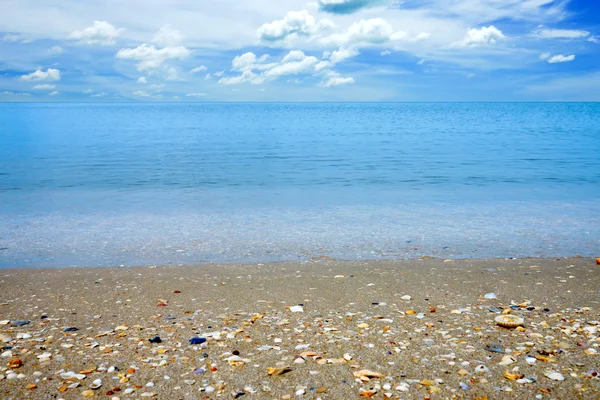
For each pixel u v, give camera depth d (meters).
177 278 8.74
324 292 7.92
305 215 14.70
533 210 15.32
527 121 96.75
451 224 13.36
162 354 5.39
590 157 31.38
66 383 4.68
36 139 46.31
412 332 6.07
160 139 47.91
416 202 17.00
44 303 7.30
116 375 4.86
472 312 6.87
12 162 27.95
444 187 20.47
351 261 9.95
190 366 5.08
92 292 7.90
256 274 9.02
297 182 21.92
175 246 11.12
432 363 5.15
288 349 5.54
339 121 102.00
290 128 72.50
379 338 5.88
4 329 6.16
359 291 7.96
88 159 29.88
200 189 19.88
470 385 4.66
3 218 13.97
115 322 6.46
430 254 10.47
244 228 12.92
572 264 9.59
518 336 5.89
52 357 5.27
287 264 9.74
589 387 4.57
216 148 38.53
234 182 21.78
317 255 10.42
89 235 12.04
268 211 15.32
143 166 26.92
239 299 7.55
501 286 8.20
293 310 6.98
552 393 4.48
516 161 29.66
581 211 15.08
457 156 32.84
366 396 4.47
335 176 23.83
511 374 4.84
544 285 8.23
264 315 6.77
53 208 15.58
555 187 20.20
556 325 6.27
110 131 61.19
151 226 13.08
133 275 8.94
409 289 8.05
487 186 20.62
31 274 8.96
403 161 30.06
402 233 12.37
